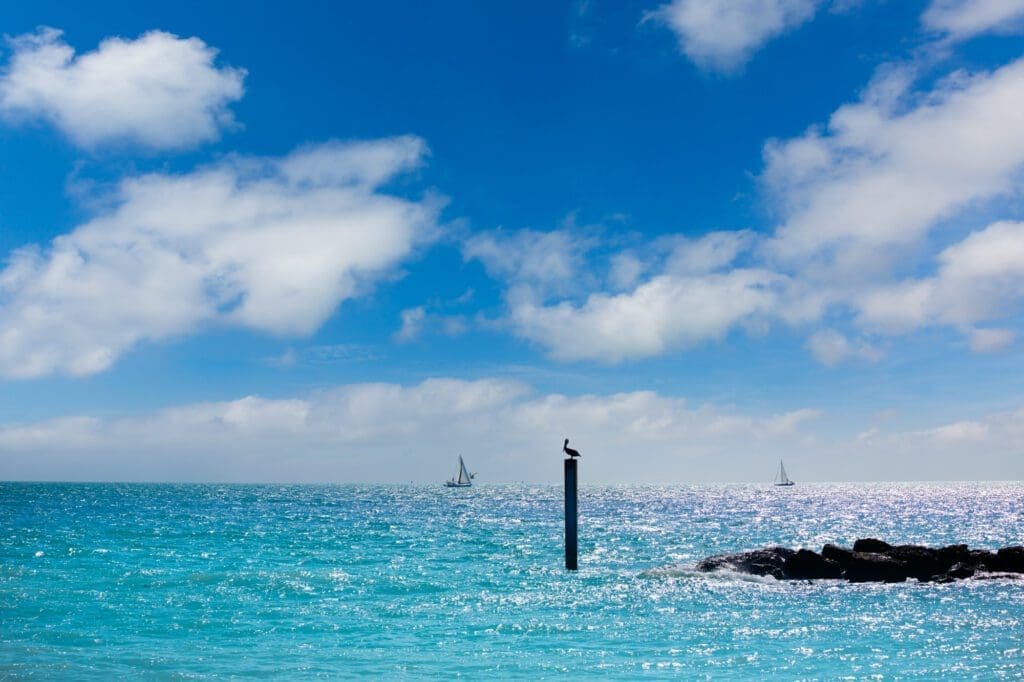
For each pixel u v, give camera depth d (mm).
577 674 21000
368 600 33406
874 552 43156
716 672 21281
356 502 187750
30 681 19422
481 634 26484
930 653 23594
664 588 37312
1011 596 34781
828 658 22922
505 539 72250
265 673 20719
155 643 24359
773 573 41062
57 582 36469
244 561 48750
